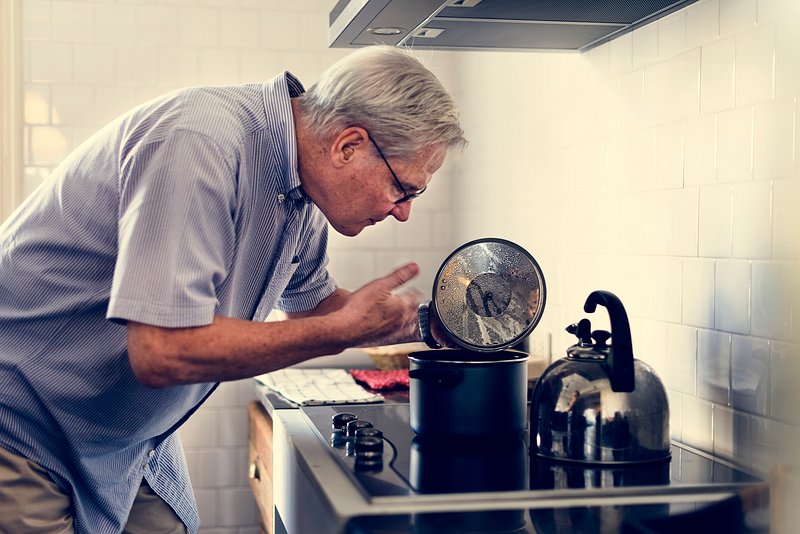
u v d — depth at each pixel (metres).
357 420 1.58
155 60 3.05
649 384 1.35
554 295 2.30
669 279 1.72
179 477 1.98
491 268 1.53
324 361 3.06
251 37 3.11
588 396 1.33
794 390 1.35
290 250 1.60
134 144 1.37
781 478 1.36
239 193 1.41
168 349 1.26
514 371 1.48
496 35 1.91
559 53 2.22
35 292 1.47
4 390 1.49
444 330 1.52
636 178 1.84
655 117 1.76
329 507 1.16
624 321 1.33
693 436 1.64
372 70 1.42
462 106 3.11
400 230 3.24
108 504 1.69
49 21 2.99
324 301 1.93
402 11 1.65
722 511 1.21
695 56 1.62
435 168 1.49
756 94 1.44
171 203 1.27
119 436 1.60
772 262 1.41
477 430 1.45
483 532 1.10
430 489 1.19
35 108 2.99
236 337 1.29
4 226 1.59
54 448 1.56
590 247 2.07
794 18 1.35
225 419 3.11
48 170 3.00
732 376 1.52
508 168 2.64
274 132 1.45
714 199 1.56
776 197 1.39
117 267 1.28
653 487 1.20
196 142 1.32
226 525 3.12
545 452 1.37
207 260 1.30
